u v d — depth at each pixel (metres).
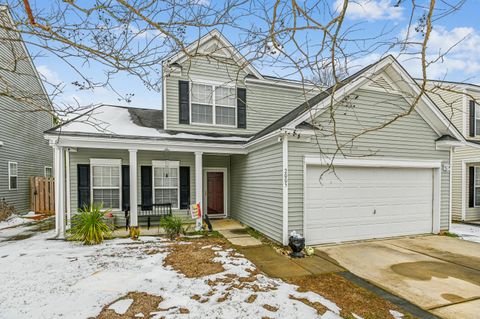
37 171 14.12
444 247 6.40
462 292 3.99
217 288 3.98
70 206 8.45
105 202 8.80
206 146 8.34
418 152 7.53
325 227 6.75
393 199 7.41
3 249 6.15
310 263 5.24
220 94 9.87
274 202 6.87
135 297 3.71
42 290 3.94
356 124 6.87
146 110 11.84
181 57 8.33
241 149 8.68
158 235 7.48
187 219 9.47
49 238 7.24
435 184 7.80
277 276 4.54
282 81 10.32
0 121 10.94
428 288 4.12
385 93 7.12
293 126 6.21
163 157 9.34
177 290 3.92
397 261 5.38
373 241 6.98
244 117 10.09
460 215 10.45
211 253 5.78
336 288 4.09
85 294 3.81
